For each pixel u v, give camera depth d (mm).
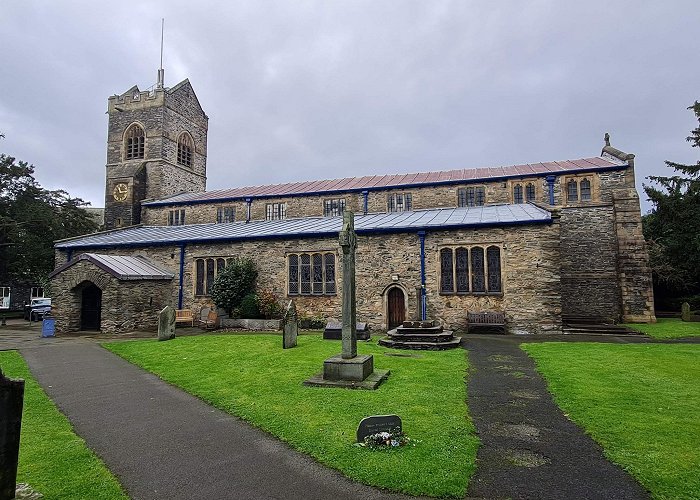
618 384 9078
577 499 4609
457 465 5344
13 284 40594
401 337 14453
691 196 29125
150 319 22141
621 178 24172
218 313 21438
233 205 30984
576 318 21719
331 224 23359
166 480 5102
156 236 26703
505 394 8594
